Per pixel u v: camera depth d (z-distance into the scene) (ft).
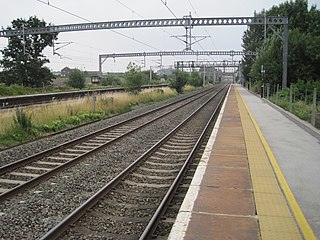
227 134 48.08
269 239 16.57
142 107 110.42
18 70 183.73
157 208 23.75
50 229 21.25
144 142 50.57
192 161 37.70
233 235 17.03
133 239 19.95
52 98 101.81
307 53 126.82
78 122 70.03
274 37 136.46
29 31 132.16
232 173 28.02
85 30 120.67
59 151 43.24
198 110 94.12
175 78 199.31
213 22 108.68
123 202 26.07
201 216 19.31
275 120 65.36
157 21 110.22
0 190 28.63
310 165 31.24
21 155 41.22
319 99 88.48
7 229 21.22
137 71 132.16
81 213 22.85
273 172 28.40
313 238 16.78
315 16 167.43
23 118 54.80
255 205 20.97
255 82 193.06
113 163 37.78
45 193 27.71
